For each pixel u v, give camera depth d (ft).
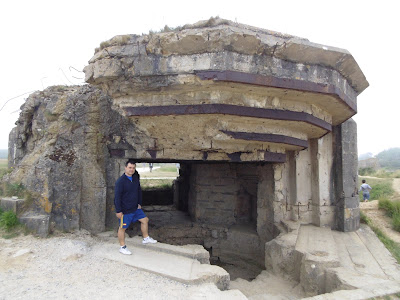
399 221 25.32
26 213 17.28
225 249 28.04
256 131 17.92
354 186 24.90
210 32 13.83
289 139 19.38
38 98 22.80
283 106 16.76
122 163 20.39
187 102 15.81
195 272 13.11
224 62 13.94
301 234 21.68
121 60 15.33
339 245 20.26
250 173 28.19
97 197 19.02
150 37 14.85
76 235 17.60
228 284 13.25
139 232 22.71
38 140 21.47
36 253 14.43
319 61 15.51
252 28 15.14
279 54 14.64
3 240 15.62
